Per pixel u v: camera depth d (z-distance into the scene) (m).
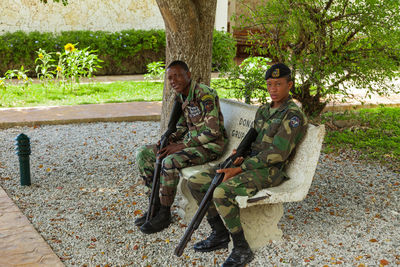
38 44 12.55
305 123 3.30
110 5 13.94
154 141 6.68
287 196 3.27
